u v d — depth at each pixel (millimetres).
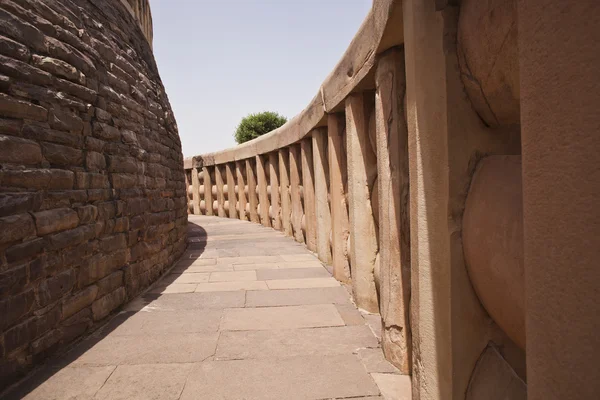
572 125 810
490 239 1546
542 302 903
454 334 1808
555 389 869
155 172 5328
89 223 3486
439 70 1840
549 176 872
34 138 2840
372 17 3072
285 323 3793
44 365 2859
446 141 1812
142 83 5062
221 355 3102
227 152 13344
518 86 1433
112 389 2584
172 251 6293
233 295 4711
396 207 2912
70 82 3295
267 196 11281
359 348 3225
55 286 2980
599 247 762
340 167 5172
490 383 1710
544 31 871
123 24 4738
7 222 2496
